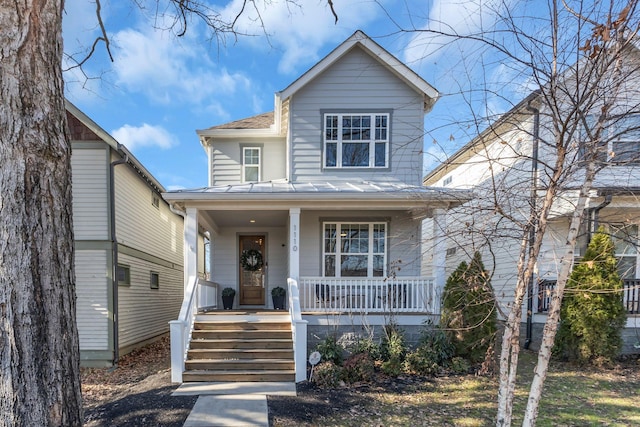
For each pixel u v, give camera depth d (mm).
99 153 7902
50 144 2176
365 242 8930
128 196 8852
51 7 2238
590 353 6469
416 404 4801
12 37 2051
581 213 3162
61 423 2127
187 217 7305
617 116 3002
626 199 7336
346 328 7105
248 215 8789
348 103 8758
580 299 6578
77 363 2305
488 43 3219
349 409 4641
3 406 1963
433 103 8820
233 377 5805
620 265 7746
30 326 2033
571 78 3223
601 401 4867
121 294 8312
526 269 3498
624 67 3336
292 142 8750
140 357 8438
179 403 4809
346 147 8797
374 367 6145
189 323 6578
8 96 2025
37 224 2090
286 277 10195
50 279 2135
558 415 4402
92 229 7828
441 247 7277
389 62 8469
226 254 10594
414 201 7227
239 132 10047
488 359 5062
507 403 3443
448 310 6520
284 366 6023
